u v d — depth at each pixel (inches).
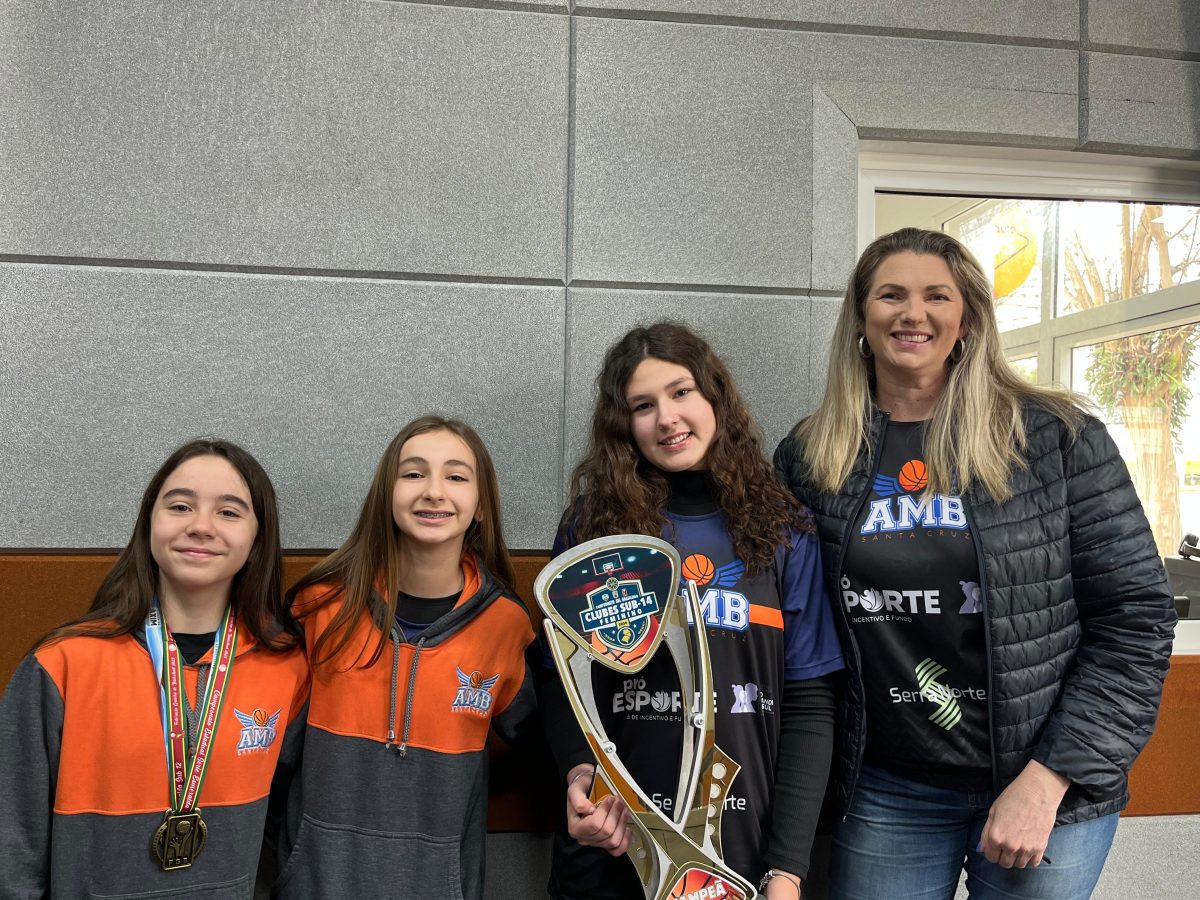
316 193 66.4
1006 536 48.9
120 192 64.6
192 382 64.9
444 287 67.5
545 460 68.4
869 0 72.2
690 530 51.7
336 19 66.9
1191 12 76.0
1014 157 77.4
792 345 71.0
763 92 71.1
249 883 48.7
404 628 51.8
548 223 68.7
